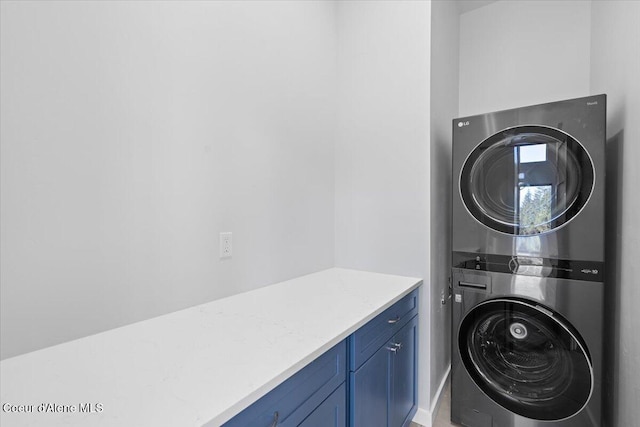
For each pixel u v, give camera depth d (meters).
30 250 0.91
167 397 0.71
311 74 1.96
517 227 1.62
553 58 2.36
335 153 2.20
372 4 2.04
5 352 0.88
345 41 2.15
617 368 1.57
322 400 1.02
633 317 1.39
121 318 1.11
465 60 2.68
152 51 1.17
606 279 1.72
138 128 1.14
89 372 0.82
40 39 0.91
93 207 1.03
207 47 1.36
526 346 1.63
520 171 1.62
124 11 1.09
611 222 1.68
